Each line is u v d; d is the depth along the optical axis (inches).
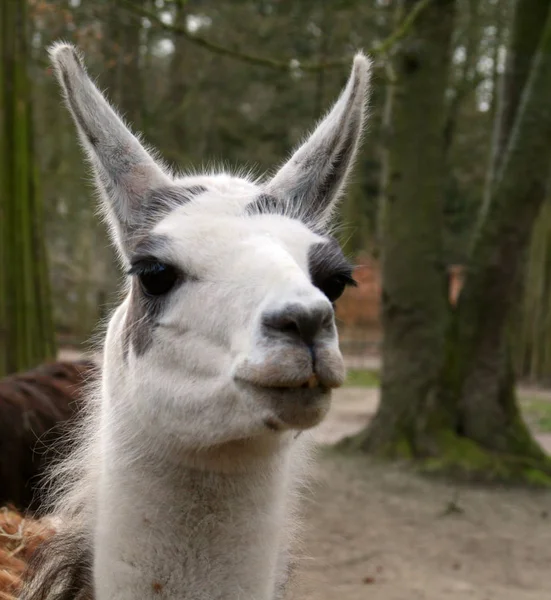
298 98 1031.0
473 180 1142.3
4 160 366.3
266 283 91.6
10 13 365.4
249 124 1047.6
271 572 108.2
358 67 121.1
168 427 100.0
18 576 128.6
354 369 918.4
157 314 102.1
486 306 445.4
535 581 279.3
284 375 85.6
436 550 308.2
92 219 887.1
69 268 1109.7
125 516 103.5
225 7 834.2
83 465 117.9
